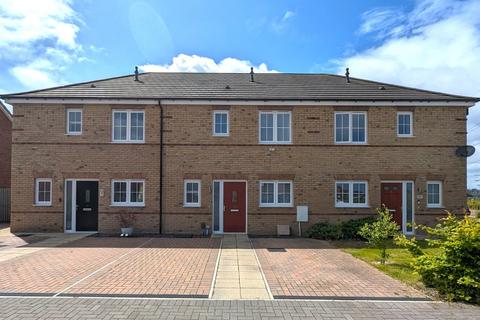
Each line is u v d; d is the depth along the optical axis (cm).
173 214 1588
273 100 1592
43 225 1584
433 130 1606
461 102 1592
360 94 1656
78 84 1777
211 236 1515
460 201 1591
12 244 1293
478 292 690
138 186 1608
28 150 1593
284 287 774
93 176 1590
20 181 1588
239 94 1645
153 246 1262
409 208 1602
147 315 605
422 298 706
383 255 1002
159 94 1641
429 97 1616
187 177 1595
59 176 1590
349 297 709
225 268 938
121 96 1596
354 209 1583
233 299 693
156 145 1602
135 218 1580
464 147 1598
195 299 690
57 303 663
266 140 1617
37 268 925
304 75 2017
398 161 1599
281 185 1614
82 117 1603
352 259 1062
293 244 1330
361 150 1602
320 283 805
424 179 1594
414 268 809
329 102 1596
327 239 1456
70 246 1255
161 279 824
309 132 1606
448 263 727
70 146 1597
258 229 1583
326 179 1596
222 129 1619
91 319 586
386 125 1606
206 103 1602
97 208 1608
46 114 1600
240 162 1602
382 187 1608
